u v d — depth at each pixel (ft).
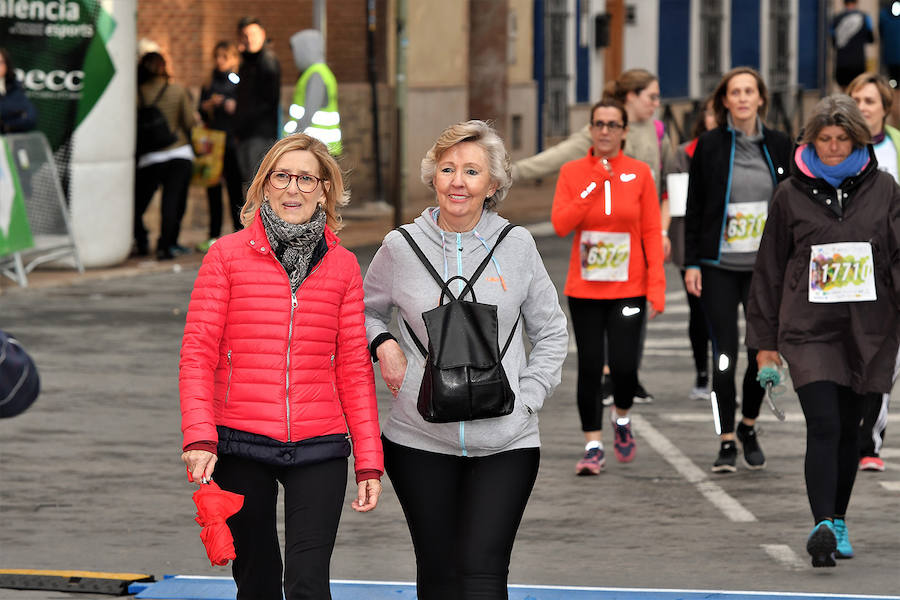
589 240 51.88
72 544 44.16
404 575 41.37
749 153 52.08
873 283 41.32
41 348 76.59
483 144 31.73
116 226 105.09
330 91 107.86
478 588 30.53
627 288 51.93
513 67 186.39
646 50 223.10
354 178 146.61
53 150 102.17
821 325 41.68
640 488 50.90
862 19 165.07
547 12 196.54
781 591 39.47
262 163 31.40
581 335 52.42
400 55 127.75
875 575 41.04
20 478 51.67
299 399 30.86
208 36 136.46
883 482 51.65
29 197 98.63
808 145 41.78
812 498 41.04
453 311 31.12
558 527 46.01
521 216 142.72
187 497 49.44
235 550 31.30
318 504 30.76
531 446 31.81
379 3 148.05
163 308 89.61
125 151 105.50
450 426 31.19
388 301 32.53
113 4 103.30
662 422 61.72
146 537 44.91
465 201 31.71
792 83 267.39
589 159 52.08
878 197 41.39
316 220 31.12
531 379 32.01
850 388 42.06
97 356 74.64
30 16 100.83
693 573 41.19
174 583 40.16
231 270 30.91
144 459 54.54
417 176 159.63
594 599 38.40
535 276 32.37
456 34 165.68
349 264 31.53
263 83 108.27
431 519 31.53
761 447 57.21
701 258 52.42
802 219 41.70
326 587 30.48
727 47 245.04
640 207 51.78
